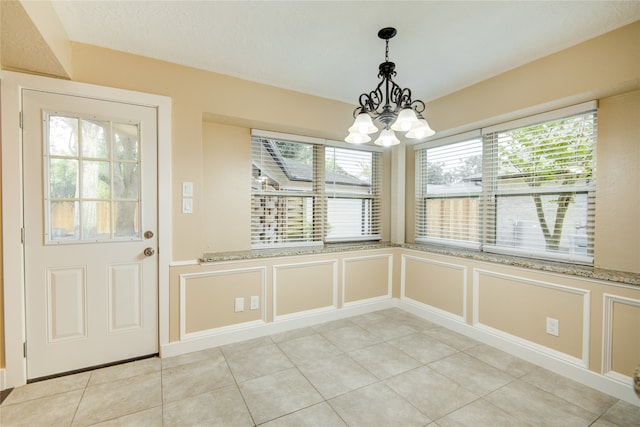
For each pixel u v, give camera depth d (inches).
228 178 112.1
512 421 64.7
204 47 83.4
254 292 106.4
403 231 143.4
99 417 65.4
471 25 72.7
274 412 67.4
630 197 77.8
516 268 93.5
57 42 68.9
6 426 62.5
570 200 90.2
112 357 86.7
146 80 88.4
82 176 82.0
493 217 110.4
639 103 76.4
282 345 100.3
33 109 76.5
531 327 90.0
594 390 75.7
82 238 82.5
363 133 75.9
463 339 105.2
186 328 95.4
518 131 102.4
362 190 143.2
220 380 79.6
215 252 110.0
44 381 78.3
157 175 90.7
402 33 76.2
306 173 128.9
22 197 76.1
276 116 108.9
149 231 90.3
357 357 92.2
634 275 74.4
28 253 77.0
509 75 95.4
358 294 130.3
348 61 91.0
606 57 74.7
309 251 116.8
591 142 85.5
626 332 72.2
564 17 69.2
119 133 86.4
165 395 73.1
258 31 75.7
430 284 123.3
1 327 74.6
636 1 63.3
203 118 103.7
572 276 80.9
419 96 117.3
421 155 139.8
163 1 64.2
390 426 63.2
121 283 87.3
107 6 65.8
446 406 69.6
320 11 67.7
